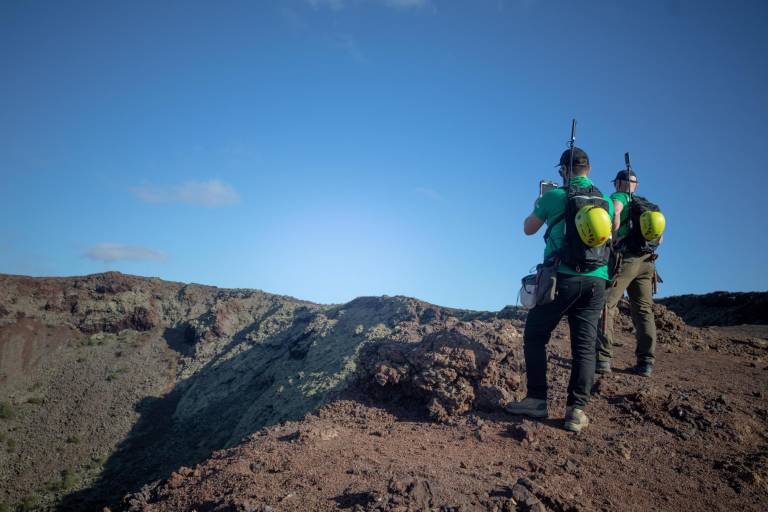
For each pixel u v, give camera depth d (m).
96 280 77.75
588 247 4.77
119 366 64.88
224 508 3.52
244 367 59.81
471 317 42.03
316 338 52.16
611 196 6.69
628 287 6.94
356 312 54.16
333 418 5.74
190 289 80.69
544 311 5.14
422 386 5.79
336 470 4.11
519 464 4.38
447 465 4.25
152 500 4.15
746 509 3.97
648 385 6.42
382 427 5.39
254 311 74.44
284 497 3.61
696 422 5.44
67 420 54.38
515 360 6.07
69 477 44.72
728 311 29.36
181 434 50.53
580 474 4.25
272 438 5.11
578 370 5.11
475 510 3.40
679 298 33.66
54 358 65.56
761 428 5.49
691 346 9.28
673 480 4.33
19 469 46.59
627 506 3.83
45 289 75.19
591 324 5.09
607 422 5.43
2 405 55.06
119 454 48.75
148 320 73.88
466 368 5.84
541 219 5.25
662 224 6.47
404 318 45.97
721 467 4.57
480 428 5.16
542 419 5.34
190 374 63.50
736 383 6.97
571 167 5.16
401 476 3.80
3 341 65.62
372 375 6.31
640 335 6.90
